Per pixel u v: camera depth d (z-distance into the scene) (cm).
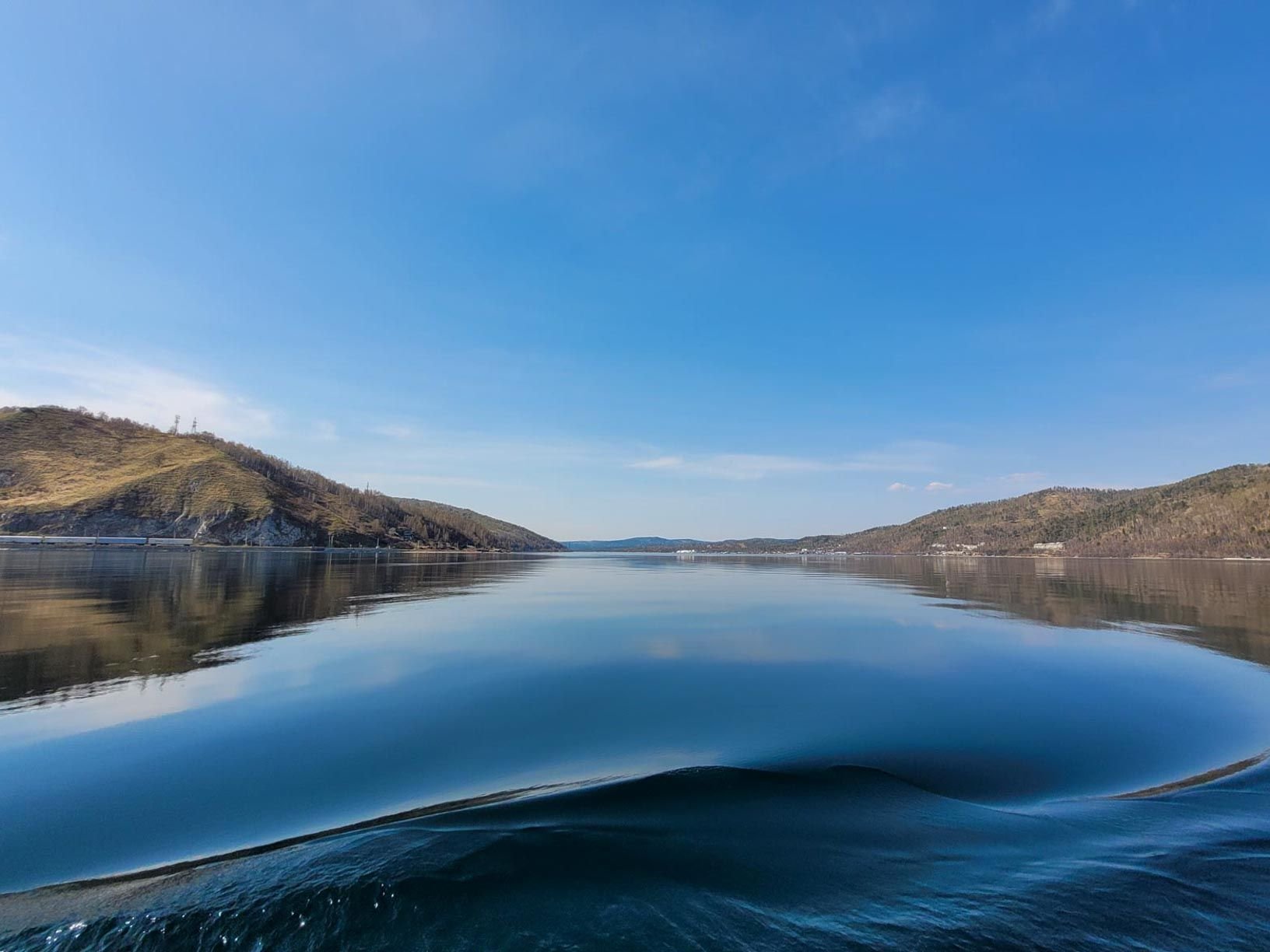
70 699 994
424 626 1875
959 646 1599
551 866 499
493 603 2620
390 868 489
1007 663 1389
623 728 903
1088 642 1662
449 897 452
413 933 414
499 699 1053
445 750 805
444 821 586
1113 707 1026
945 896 466
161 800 642
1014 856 534
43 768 725
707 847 539
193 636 1578
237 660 1302
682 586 3909
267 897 454
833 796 663
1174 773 756
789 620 2133
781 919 431
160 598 2378
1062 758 795
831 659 1425
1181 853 541
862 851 538
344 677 1186
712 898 456
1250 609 2480
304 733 862
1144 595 3166
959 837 571
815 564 9188
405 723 919
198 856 526
